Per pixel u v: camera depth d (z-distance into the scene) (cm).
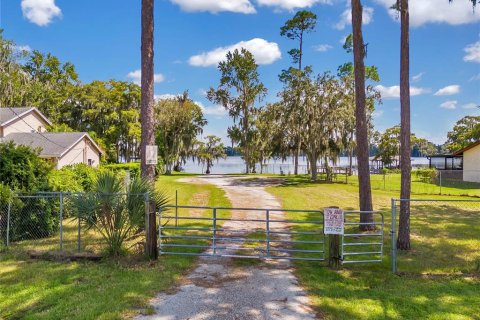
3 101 3331
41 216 974
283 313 521
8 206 898
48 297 566
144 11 1041
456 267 755
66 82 4950
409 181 917
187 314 515
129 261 758
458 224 1241
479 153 2998
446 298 580
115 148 4338
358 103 1123
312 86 2819
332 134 2836
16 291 592
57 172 1248
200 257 817
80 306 532
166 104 4434
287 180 3133
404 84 941
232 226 1175
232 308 538
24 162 993
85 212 772
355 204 1734
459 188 2473
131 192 806
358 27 1112
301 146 3012
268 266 755
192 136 4556
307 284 644
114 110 4278
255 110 4338
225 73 4281
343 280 669
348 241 1008
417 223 1260
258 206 1630
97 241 912
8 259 779
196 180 3183
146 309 529
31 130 2906
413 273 714
